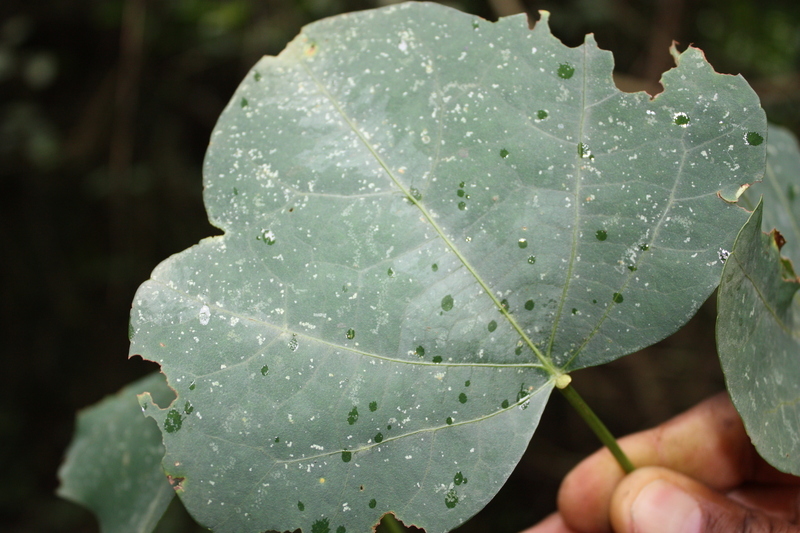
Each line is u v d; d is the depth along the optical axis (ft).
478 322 0.68
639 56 1.86
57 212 2.39
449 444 0.67
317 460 0.66
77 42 2.22
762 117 0.66
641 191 0.68
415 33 0.70
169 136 2.19
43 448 2.51
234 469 0.66
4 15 2.14
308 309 0.67
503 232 0.68
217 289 0.67
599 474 0.93
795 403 0.70
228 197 0.69
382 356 0.67
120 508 0.83
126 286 2.34
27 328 2.48
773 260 0.69
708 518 0.80
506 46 0.70
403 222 0.68
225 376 0.66
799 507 0.89
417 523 0.66
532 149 0.68
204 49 1.90
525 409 0.68
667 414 2.07
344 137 0.69
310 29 0.71
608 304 0.68
